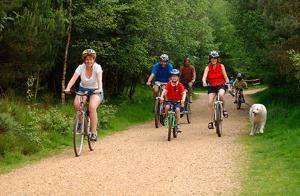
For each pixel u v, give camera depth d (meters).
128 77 21.77
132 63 18.56
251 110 11.92
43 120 11.75
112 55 17.86
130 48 18.02
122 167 8.17
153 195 6.36
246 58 21.50
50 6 13.94
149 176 7.47
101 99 9.92
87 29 16.02
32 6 12.49
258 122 11.84
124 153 9.59
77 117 9.34
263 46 18.14
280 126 12.33
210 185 6.86
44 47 12.48
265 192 6.34
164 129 14.11
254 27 18.31
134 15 17.91
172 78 11.65
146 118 17.91
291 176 7.18
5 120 10.10
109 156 9.27
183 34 24.81
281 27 14.81
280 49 15.23
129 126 15.17
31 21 11.89
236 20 20.44
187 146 10.37
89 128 9.82
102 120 13.63
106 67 18.95
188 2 29.53
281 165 8.01
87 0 15.41
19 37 11.80
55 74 16.55
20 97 13.41
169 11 21.88
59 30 13.12
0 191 6.65
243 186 6.74
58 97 16.31
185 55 25.14
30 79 13.24
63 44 15.63
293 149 9.11
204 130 13.41
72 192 6.55
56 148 10.50
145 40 19.33
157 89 14.57
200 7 30.94
